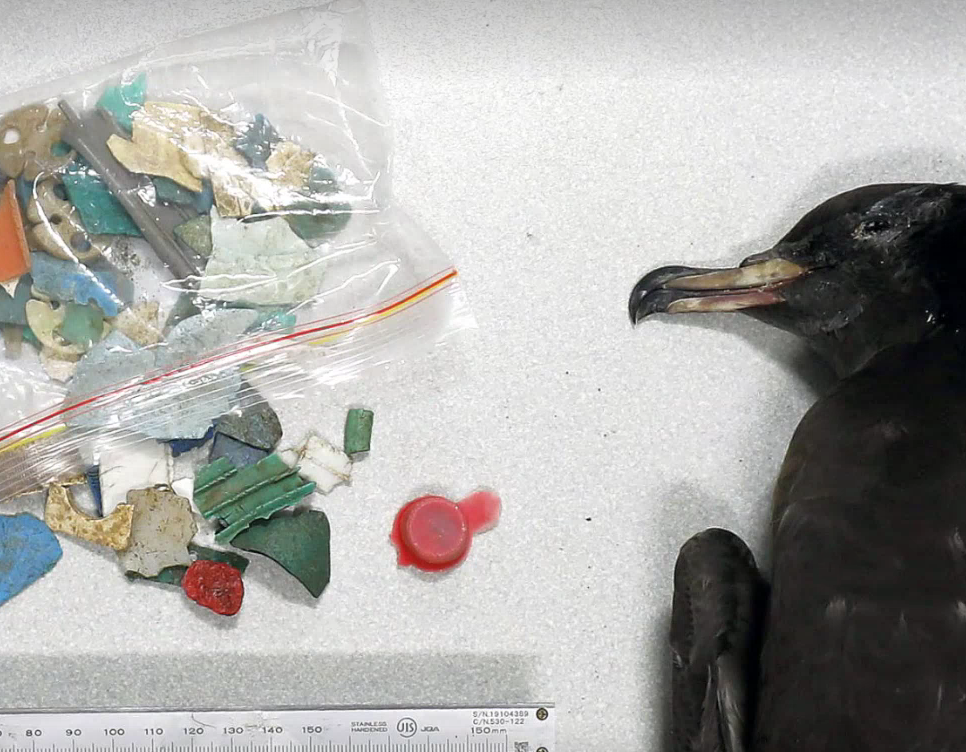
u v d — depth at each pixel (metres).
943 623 0.25
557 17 0.36
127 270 0.34
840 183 0.36
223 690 0.33
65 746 0.33
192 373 0.34
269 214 0.35
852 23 0.36
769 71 0.36
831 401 0.29
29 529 0.33
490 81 0.36
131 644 0.33
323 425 0.34
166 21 0.35
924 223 0.30
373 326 0.35
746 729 0.27
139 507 0.33
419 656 0.34
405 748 0.33
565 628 0.34
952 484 0.26
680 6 0.36
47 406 0.34
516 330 0.35
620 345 0.35
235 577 0.33
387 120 0.35
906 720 0.25
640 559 0.34
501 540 0.34
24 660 0.33
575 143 0.36
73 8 0.35
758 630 0.28
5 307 0.34
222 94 0.35
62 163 0.34
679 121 0.36
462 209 0.35
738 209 0.35
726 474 0.34
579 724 0.33
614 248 0.35
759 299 0.32
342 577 0.34
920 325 0.30
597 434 0.34
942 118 0.36
